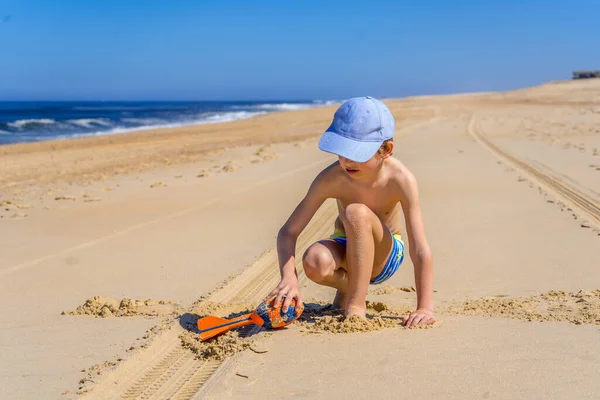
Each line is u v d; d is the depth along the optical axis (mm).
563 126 23000
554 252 5828
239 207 8398
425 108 44562
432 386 2803
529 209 7875
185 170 12727
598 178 10312
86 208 8617
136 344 3596
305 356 3230
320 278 3832
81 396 2920
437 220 7434
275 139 21766
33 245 6531
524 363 3025
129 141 22125
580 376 2848
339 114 3592
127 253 6121
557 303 4277
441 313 4066
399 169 3818
